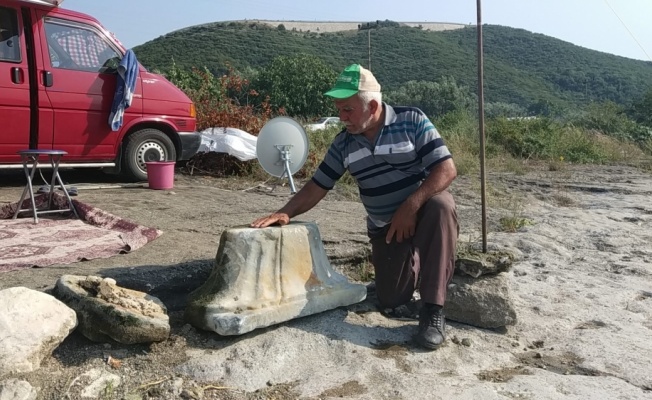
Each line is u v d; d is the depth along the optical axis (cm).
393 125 359
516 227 659
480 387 309
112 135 749
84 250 445
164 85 807
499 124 1603
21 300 305
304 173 953
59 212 596
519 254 561
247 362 323
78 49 726
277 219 377
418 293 438
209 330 336
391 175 367
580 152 1547
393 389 306
